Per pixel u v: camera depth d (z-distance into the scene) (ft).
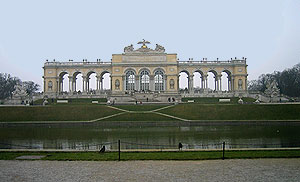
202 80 345.51
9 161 69.46
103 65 342.23
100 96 315.99
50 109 211.41
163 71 336.08
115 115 194.80
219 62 341.62
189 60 343.26
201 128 156.46
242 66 335.47
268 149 82.99
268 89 294.25
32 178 54.19
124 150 83.66
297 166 62.39
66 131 146.20
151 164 65.46
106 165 64.75
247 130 144.46
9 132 143.84
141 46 342.85
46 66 338.54
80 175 56.08
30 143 107.76
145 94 303.89
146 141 110.32
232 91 325.62
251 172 57.57
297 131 138.31
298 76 403.54
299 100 274.57
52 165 64.95
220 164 65.00
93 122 175.73
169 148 94.27
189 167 62.13
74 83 348.18
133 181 51.78
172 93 319.47
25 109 210.38
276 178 53.26
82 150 84.12
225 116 192.34
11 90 472.85
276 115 189.88
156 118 186.39
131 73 338.54
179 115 197.88
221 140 111.45
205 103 246.68
